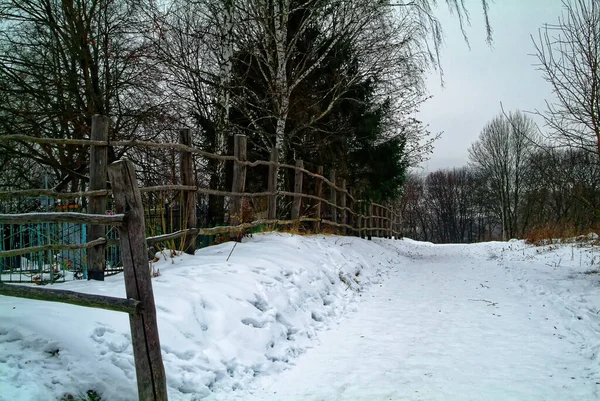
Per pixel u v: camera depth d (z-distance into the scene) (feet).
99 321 10.94
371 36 38.55
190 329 12.18
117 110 38.34
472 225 212.23
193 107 41.14
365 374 12.27
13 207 23.86
